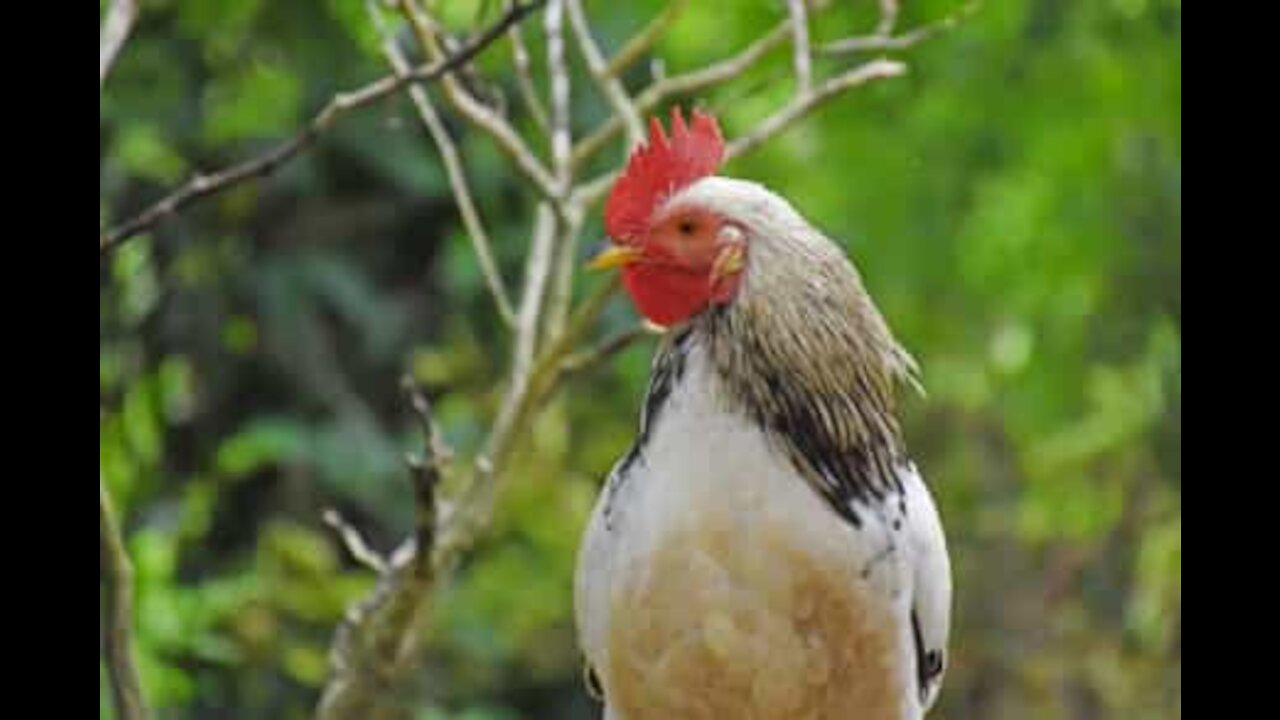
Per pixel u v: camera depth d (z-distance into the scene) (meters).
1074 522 18.06
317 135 7.09
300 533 14.30
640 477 6.45
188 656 13.40
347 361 14.74
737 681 6.33
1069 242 17.45
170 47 13.73
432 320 14.89
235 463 14.00
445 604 14.84
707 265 6.43
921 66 16.39
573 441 16.02
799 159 17.39
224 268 14.32
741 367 6.37
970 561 17.81
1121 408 18.06
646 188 6.62
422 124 13.95
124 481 13.35
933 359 18.08
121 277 14.02
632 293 6.57
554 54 8.66
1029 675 17.50
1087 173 17.25
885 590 6.36
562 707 15.93
